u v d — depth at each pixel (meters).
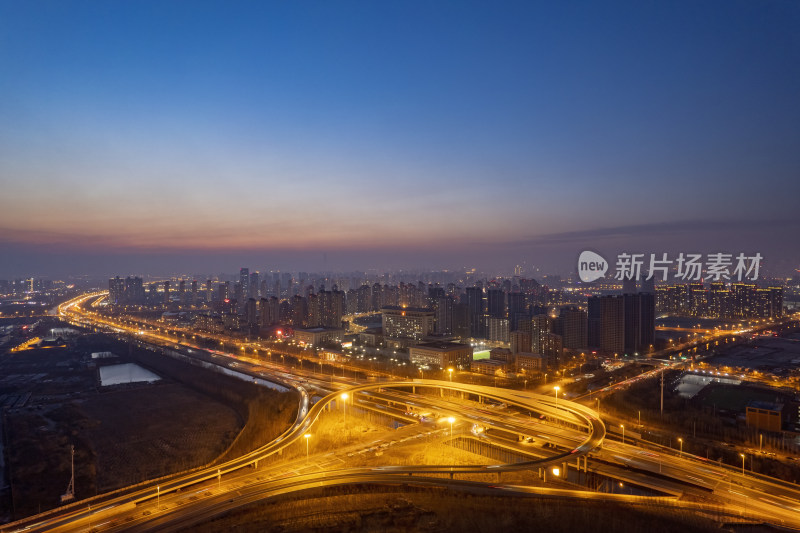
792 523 114.62
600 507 120.38
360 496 128.88
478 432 187.88
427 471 146.12
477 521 111.00
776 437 184.50
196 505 124.62
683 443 173.00
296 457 164.50
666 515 114.19
